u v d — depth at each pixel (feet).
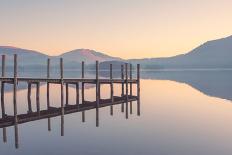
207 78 336.90
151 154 58.80
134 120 94.32
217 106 126.21
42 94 174.19
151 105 130.41
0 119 83.10
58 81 110.01
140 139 69.97
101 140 69.31
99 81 121.19
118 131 78.84
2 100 112.98
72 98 152.05
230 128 82.28
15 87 94.58
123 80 134.92
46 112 91.76
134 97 134.62
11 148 64.23
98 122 90.27
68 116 102.63
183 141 68.33
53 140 70.18
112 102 119.34
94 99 148.25
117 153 59.41
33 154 59.72
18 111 110.73
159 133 76.07
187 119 95.96
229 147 63.93
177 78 353.92
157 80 312.09
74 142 67.92
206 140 69.46
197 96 163.32
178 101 143.23
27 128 83.87
